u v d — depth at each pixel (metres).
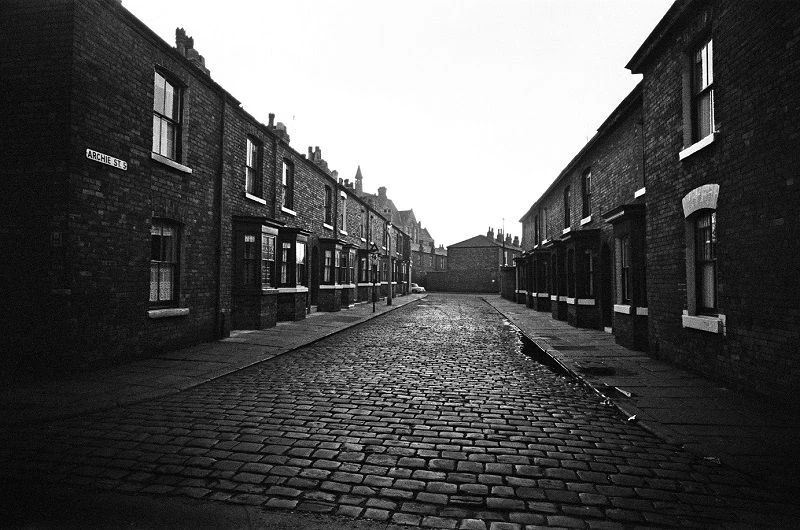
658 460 3.99
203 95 10.78
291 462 3.84
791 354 5.36
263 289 13.47
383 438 4.47
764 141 5.80
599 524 2.91
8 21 7.14
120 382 6.61
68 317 6.93
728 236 6.60
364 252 27.62
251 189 14.22
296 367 8.23
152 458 3.88
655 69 9.17
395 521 2.92
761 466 3.79
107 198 7.70
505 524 2.90
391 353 9.94
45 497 3.20
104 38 7.64
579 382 7.19
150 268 8.94
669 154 8.52
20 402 5.51
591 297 15.28
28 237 6.96
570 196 18.73
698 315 7.67
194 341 10.36
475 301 34.94
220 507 3.08
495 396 6.23
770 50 5.69
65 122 6.95
